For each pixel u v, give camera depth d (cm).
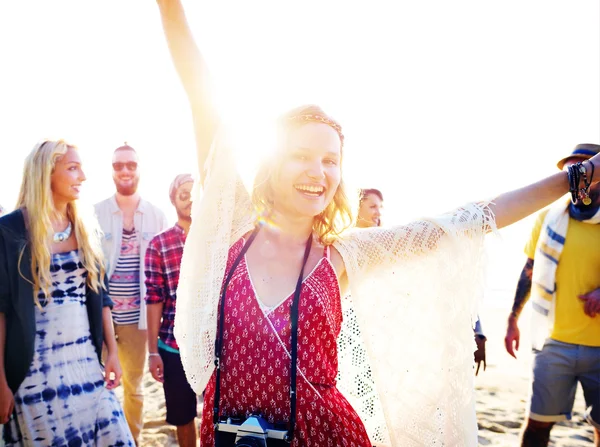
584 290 351
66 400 278
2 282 269
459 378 168
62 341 285
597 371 350
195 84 178
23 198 291
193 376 159
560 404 359
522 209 171
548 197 169
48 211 284
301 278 160
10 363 269
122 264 453
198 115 182
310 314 155
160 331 395
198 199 186
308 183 161
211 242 171
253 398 153
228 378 156
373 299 173
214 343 158
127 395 442
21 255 273
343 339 181
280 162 165
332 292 162
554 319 360
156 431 476
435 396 169
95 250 312
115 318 445
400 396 171
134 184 466
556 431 477
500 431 479
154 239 399
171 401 387
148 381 632
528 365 720
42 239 279
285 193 164
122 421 298
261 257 165
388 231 175
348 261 169
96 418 288
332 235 179
